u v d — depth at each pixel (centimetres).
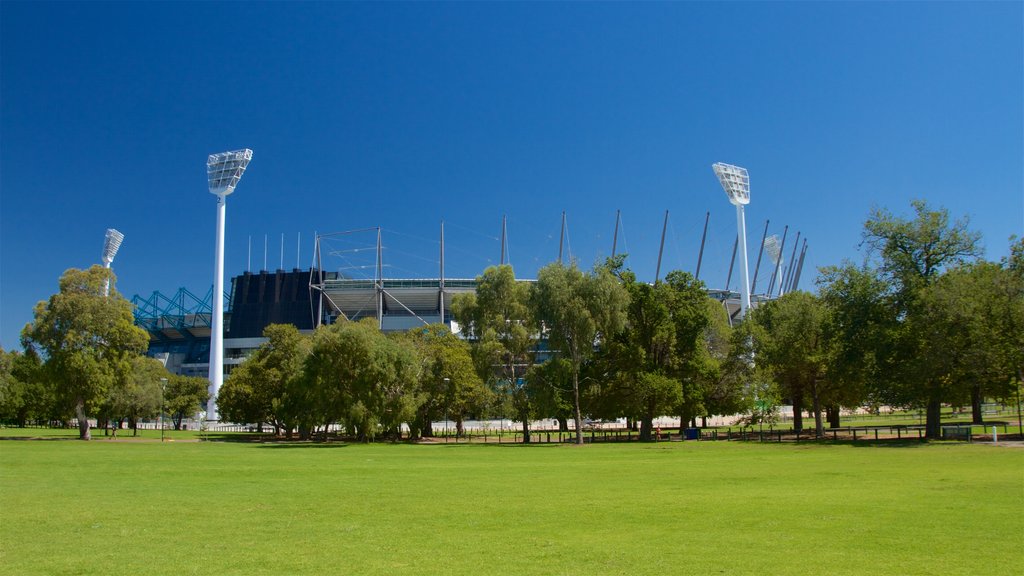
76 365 6719
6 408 9956
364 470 3297
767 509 1856
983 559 1259
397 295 14775
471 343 7125
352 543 1469
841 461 3388
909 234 5231
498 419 10875
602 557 1304
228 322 17212
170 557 1345
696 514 1792
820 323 5491
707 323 6488
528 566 1238
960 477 2552
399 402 6181
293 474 3094
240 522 1750
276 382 7875
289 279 15862
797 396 6469
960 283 4641
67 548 1439
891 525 1596
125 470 3347
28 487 2595
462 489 2436
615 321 6038
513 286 6594
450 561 1288
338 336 6259
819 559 1268
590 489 2392
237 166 12888
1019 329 4588
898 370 5003
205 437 7919
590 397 6575
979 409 6288
